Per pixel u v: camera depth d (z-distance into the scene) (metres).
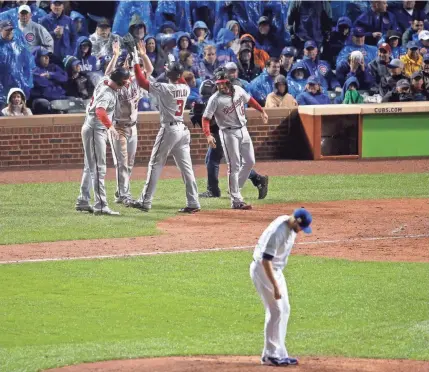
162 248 62.88
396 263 58.91
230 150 76.12
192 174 75.31
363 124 106.19
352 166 101.12
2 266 58.12
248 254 61.09
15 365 37.84
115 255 60.91
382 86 112.88
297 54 114.00
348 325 45.94
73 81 104.81
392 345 41.66
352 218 73.38
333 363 38.22
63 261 59.31
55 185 88.94
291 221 37.69
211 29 110.25
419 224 70.94
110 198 82.12
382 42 115.56
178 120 74.00
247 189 87.25
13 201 80.81
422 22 117.19
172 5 108.50
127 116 77.56
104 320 47.12
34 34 103.44
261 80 109.56
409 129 107.44
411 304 49.62
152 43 105.75
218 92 75.44
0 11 102.31
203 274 56.06
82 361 38.41
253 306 49.62
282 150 106.81
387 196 83.50
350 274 56.09
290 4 112.50
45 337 44.28
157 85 72.75
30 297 51.25
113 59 76.00
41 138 100.19
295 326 45.81
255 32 111.94
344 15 114.62
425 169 99.19
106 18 106.50
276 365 37.47
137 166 100.50
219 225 70.50
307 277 55.34
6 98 103.00
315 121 104.50
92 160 74.06
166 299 50.88
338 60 113.56
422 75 113.19
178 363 37.75
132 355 39.44
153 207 78.19
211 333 44.78
